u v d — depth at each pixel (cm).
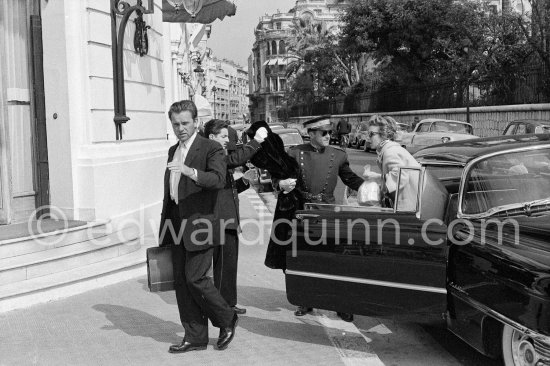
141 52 1064
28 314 611
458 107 3294
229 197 564
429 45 3875
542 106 2386
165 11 1396
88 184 840
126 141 984
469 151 513
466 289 432
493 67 3105
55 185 847
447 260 445
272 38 13038
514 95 2688
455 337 545
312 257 497
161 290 500
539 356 379
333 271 488
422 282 453
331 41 5966
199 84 3959
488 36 3231
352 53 4400
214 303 491
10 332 558
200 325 505
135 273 759
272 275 767
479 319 423
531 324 372
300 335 545
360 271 477
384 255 466
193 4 1420
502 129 2708
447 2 3659
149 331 558
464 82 3244
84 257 737
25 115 837
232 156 524
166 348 514
